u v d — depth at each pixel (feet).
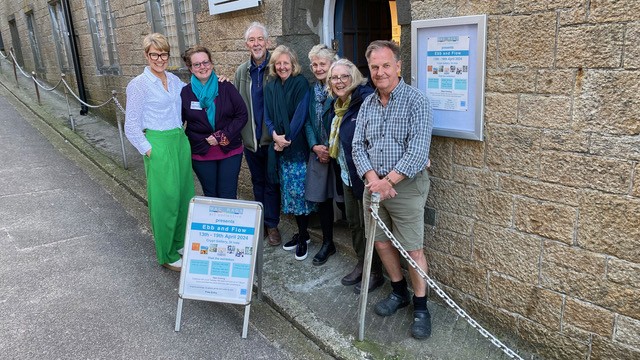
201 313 11.10
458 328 10.05
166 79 12.03
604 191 7.72
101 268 13.15
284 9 13.43
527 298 9.14
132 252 14.12
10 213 16.92
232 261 10.32
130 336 10.24
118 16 25.13
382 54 8.52
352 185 10.53
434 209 10.44
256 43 12.46
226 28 16.29
